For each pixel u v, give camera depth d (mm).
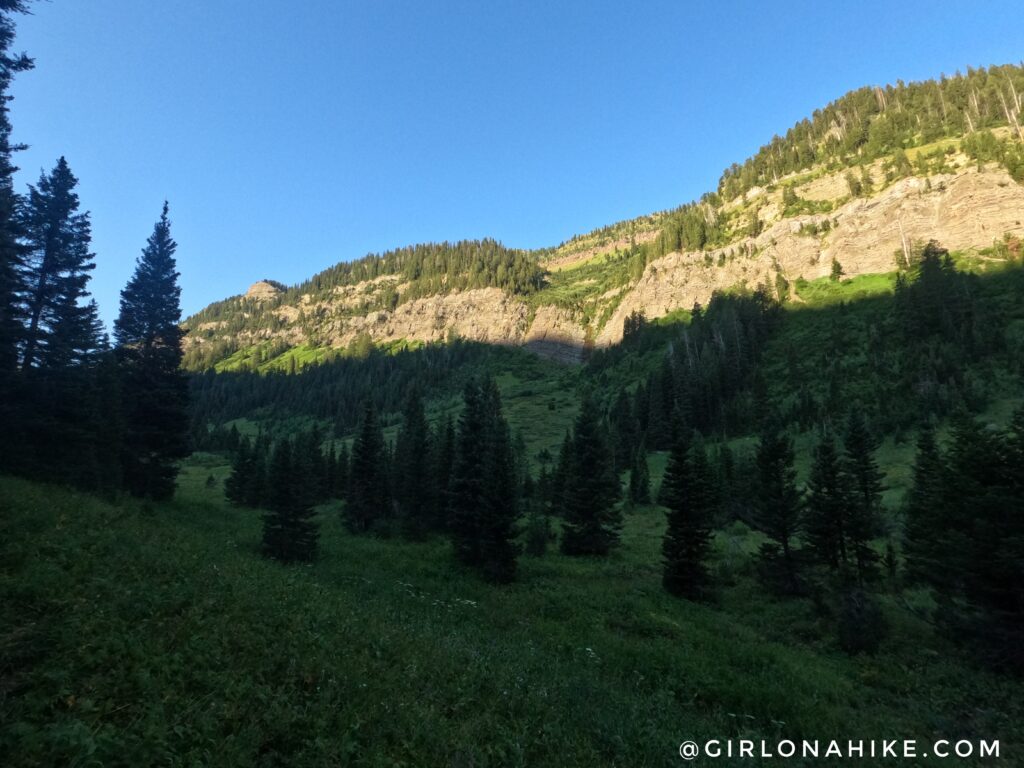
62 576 9836
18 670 6637
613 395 147000
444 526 45938
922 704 15469
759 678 15539
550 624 20188
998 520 19812
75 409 32094
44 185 33625
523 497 66750
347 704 7805
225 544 26953
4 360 29828
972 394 72812
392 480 52688
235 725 6512
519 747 8023
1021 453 20234
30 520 13586
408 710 8219
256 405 199500
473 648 13633
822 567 32438
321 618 11953
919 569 26656
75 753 5086
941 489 24266
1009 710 15117
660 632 20281
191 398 44688
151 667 7367
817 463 32281
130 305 42844
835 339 112500
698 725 11758
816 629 23188
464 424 44812
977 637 19266
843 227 157875
